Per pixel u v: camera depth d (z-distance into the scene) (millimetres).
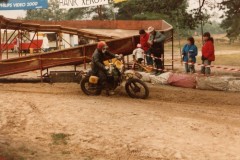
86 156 6941
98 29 24203
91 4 17844
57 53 15773
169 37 20000
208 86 13828
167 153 6965
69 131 8312
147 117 9281
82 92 13008
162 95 12469
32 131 8430
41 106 10398
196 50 16781
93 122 8867
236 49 52406
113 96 12219
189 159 6664
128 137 7828
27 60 15648
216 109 10656
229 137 7871
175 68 22484
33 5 19984
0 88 13953
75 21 24516
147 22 23078
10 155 6789
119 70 12109
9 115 9562
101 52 12148
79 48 15922
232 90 13516
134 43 17234
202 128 8445
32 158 6754
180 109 10531
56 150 7270
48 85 14648
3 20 18016
